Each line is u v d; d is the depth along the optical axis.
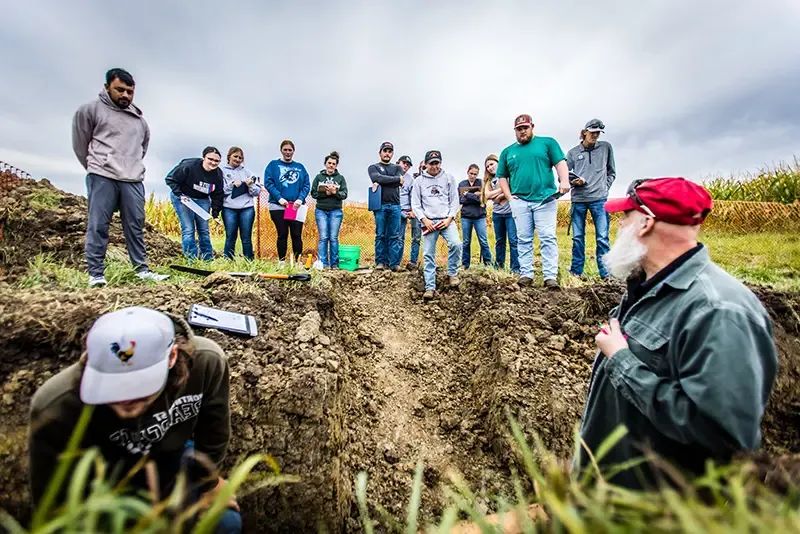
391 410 3.47
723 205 9.94
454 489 2.85
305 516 2.35
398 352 4.18
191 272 3.97
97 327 1.32
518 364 3.28
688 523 0.68
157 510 0.75
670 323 1.39
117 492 0.85
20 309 2.56
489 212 11.44
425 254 5.03
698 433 1.20
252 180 5.63
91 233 3.23
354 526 2.59
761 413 1.20
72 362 2.44
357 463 2.92
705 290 1.31
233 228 5.66
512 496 2.71
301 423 2.47
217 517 0.76
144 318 1.36
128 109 3.31
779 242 7.47
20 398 2.26
